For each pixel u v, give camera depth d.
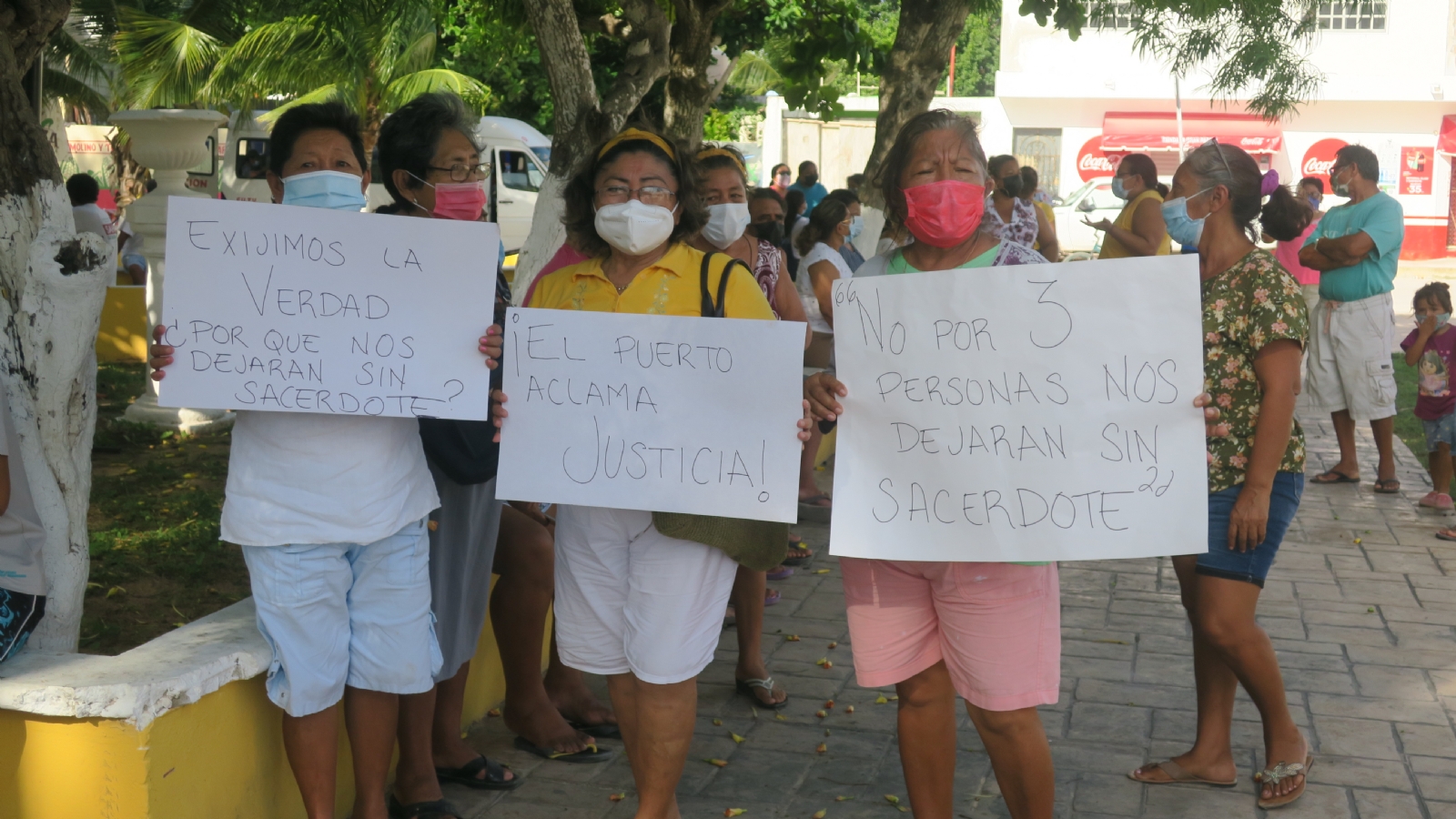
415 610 3.24
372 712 3.28
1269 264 3.53
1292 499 3.65
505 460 3.17
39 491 3.41
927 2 8.52
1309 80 8.57
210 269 3.02
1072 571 6.21
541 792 3.85
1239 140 28.06
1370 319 7.73
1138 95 28.41
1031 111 29.33
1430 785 3.85
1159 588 5.93
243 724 3.19
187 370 3.02
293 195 3.22
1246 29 8.46
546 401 3.16
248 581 5.50
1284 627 5.35
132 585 5.38
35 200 3.45
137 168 21.12
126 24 15.89
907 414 3.01
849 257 8.14
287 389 3.02
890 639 3.18
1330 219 7.84
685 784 3.91
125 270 13.28
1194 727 4.32
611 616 3.30
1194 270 2.88
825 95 11.01
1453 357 7.23
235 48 15.98
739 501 3.09
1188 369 2.90
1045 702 3.06
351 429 3.09
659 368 3.11
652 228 3.09
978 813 3.73
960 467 2.98
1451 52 26.98
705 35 9.16
